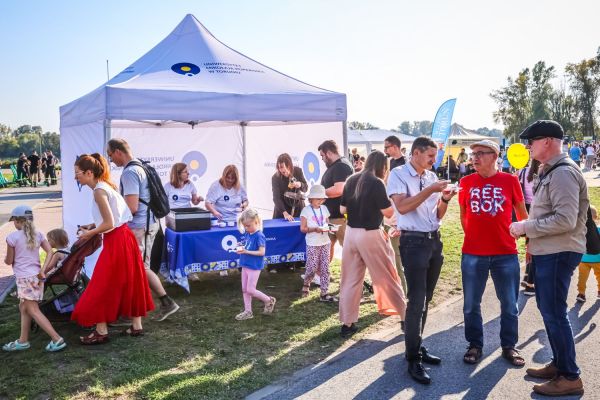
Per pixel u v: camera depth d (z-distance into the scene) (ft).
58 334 16.03
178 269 19.72
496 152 13.28
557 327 11.74
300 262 24.97
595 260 18.40
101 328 15.39
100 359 14.15
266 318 17.71
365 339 15.62
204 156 31.60
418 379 12.62
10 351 14.83
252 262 17.60
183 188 25.23
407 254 12.98
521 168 20.07
